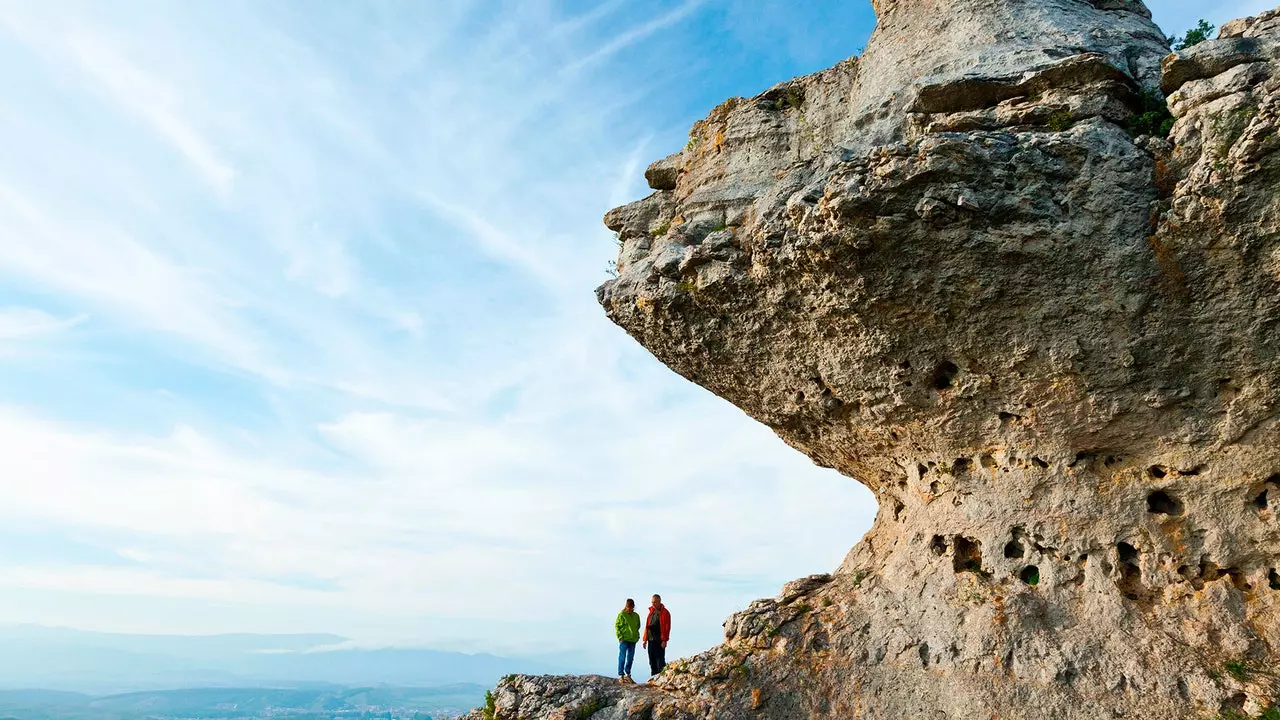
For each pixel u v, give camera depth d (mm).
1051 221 10359
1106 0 13766
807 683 12344
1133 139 10648
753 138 14742
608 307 14703
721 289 12867
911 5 13953
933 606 12352
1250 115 9531
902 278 11078
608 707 12648
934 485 13438
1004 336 11344
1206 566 11312
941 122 11484
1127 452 11891
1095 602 11406
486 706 13773
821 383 13453
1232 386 10906
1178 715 10102
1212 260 10062
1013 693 11008
